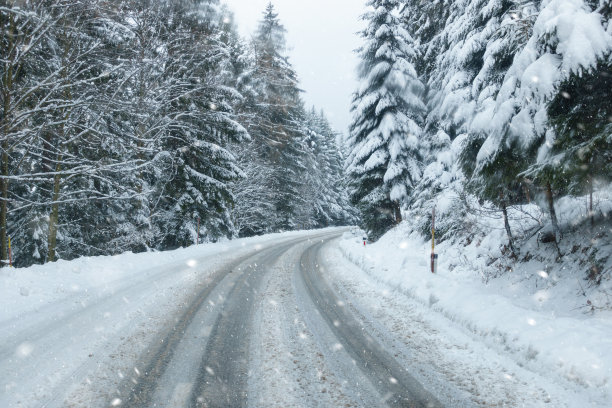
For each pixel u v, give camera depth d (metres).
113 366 4.73
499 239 9.88
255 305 7.86
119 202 18.66
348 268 13.27
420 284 8.71
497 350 5.20
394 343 5.66
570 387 4.03
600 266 6.23
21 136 10.57
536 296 6.84
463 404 3.89
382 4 20.52
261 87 28.98
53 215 13.28
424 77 20.52
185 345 5.48
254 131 28.98
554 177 6.01
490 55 10.12
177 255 15.88
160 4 16.14
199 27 17.47
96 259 12.48
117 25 13.27
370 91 21.12
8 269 9.24
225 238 25.44
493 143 7.14
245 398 3.97
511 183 8.27
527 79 5.86
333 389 4.20
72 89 12.85
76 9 11.48
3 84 10.22
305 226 47.66
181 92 17.09
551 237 8.05
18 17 10.41
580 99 5.86
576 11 5.43
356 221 67.62
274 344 5.57
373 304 8.01
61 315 6.86
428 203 14.68
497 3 10.71
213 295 8.73
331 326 6.46
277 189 35.91
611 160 5.72
